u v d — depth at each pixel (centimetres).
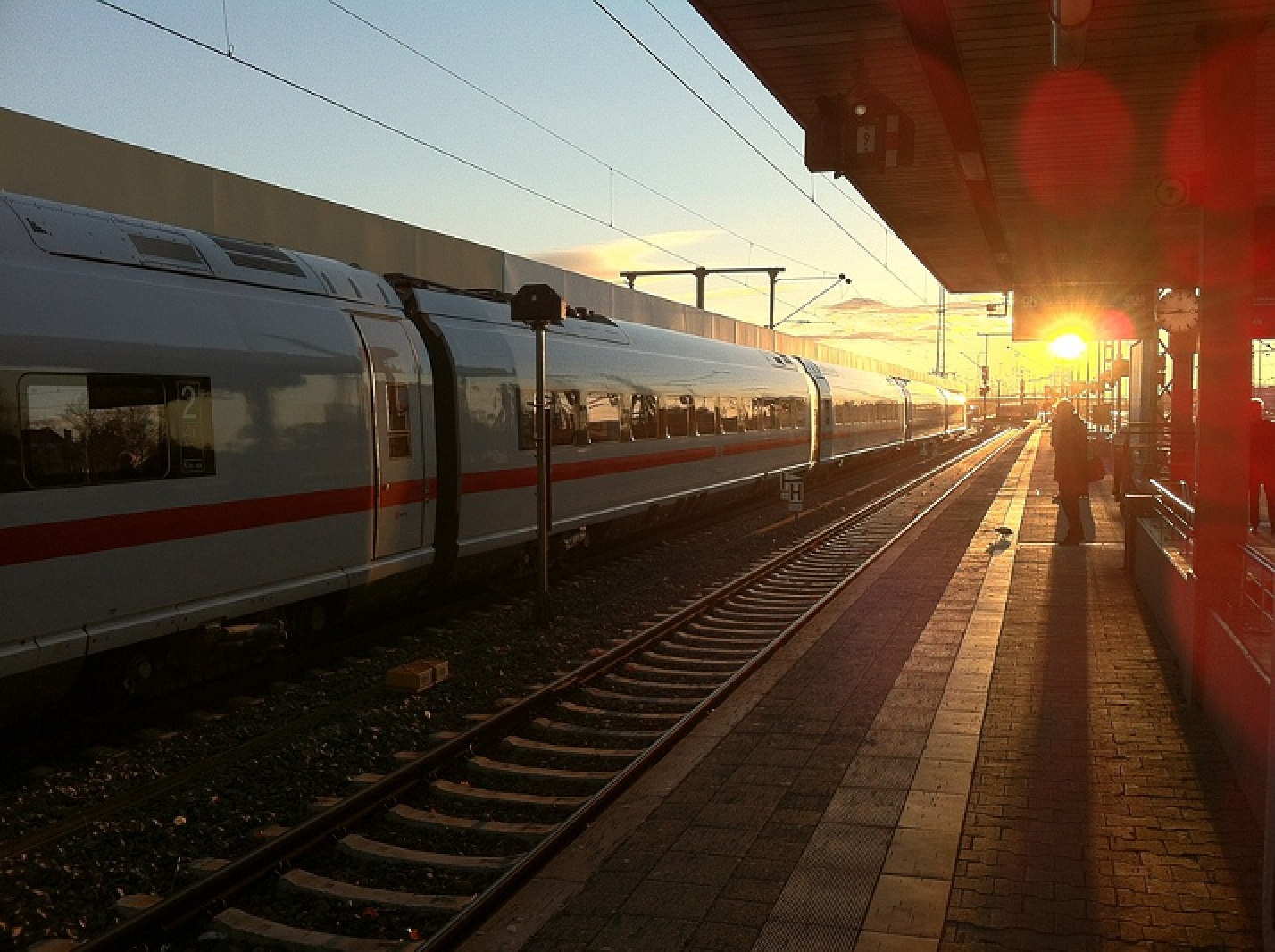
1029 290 1900
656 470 1584
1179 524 849
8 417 591
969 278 1762
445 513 1043
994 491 2511
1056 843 484
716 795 552
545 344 1127
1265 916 395
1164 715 676
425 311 1041
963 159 992
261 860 493
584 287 2350
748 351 2214
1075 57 630
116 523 657
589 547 1545
